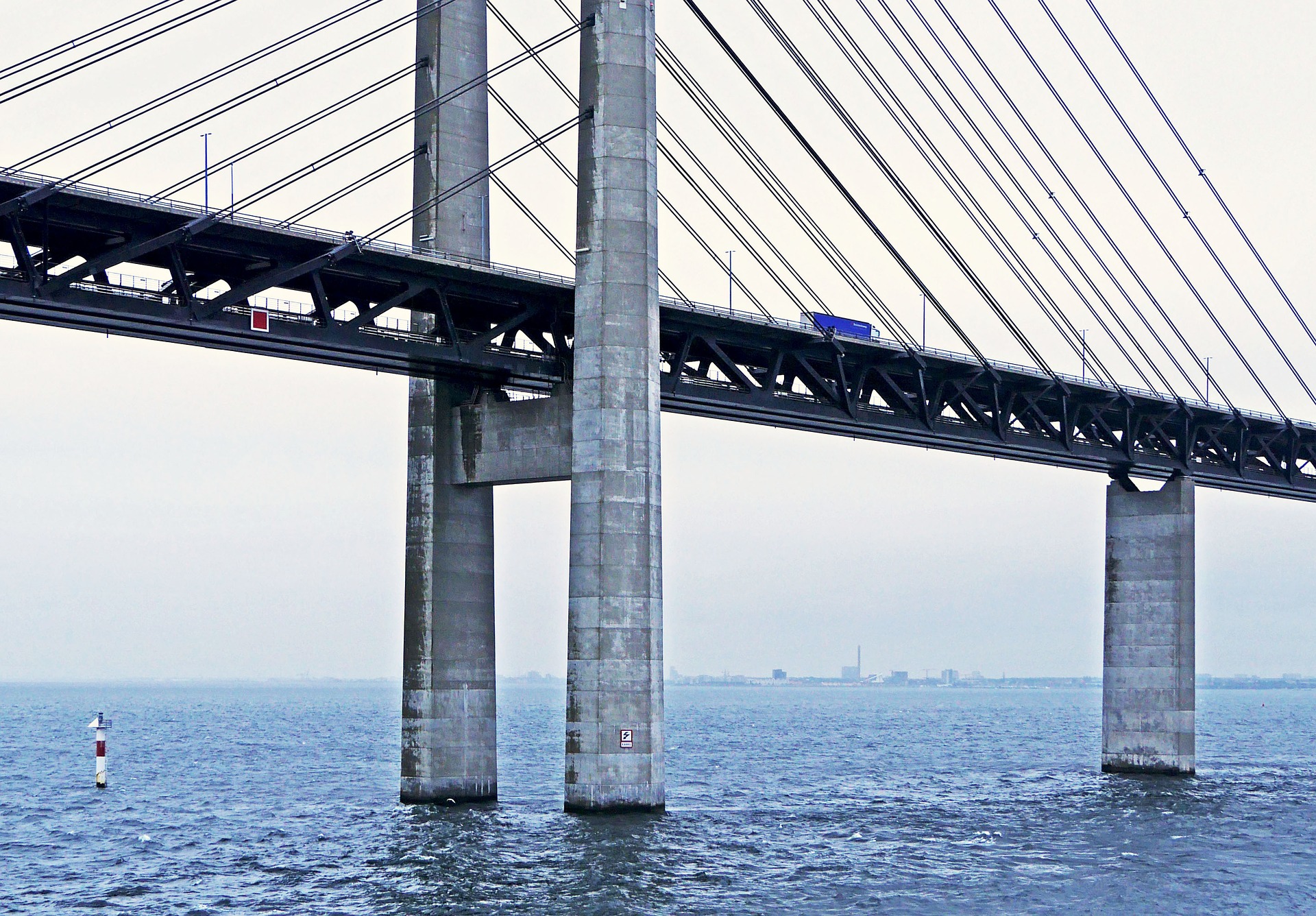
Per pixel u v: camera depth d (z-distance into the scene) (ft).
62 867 175.73
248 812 229.66
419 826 187.73
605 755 186.70
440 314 195.72
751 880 158.40
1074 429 260.01
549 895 147.95
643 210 188.14
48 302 152.66
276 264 173.47
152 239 157.38
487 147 211.82
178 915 144.05
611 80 188.34
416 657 204.64
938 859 176.96
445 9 208.23
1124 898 155.94
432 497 202.69
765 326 207.92
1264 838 199.00
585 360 186.80
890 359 225.97
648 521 187.11
